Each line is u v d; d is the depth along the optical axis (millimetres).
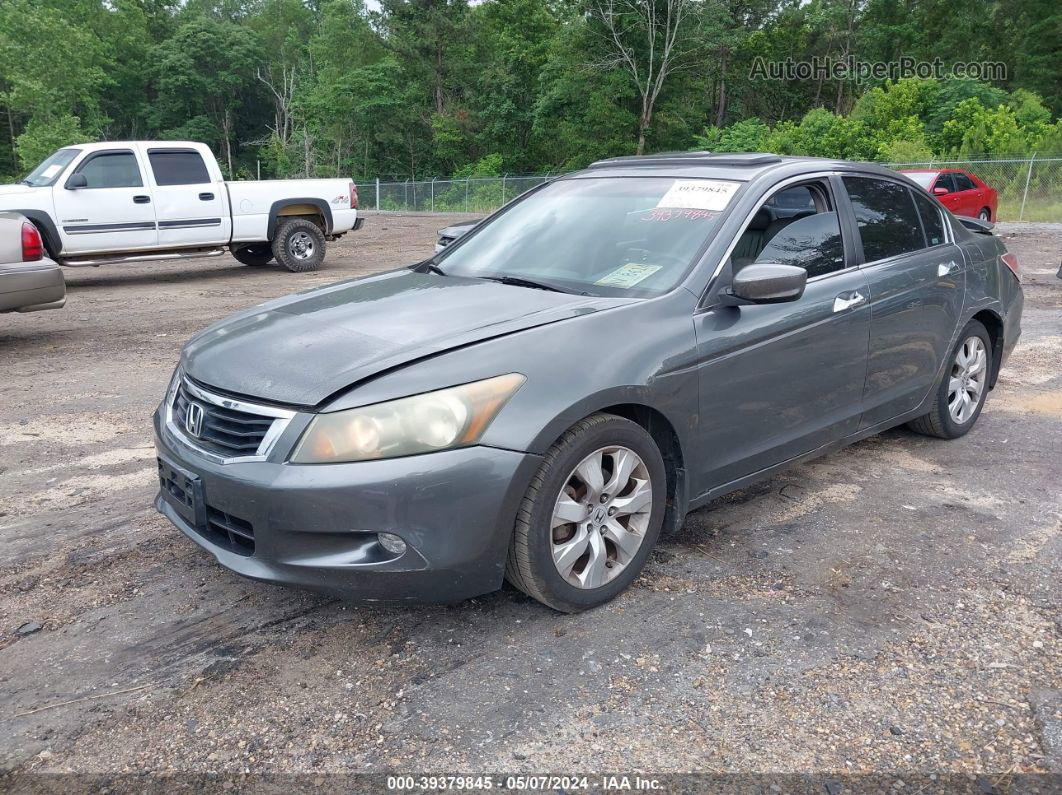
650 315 3252
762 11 57000
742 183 3812
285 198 13766
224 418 2916
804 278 3307
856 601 3246
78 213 11766
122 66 76625
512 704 2625
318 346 3047
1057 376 6891
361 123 56562
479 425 2744
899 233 4555
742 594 3293
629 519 3230
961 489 4406
